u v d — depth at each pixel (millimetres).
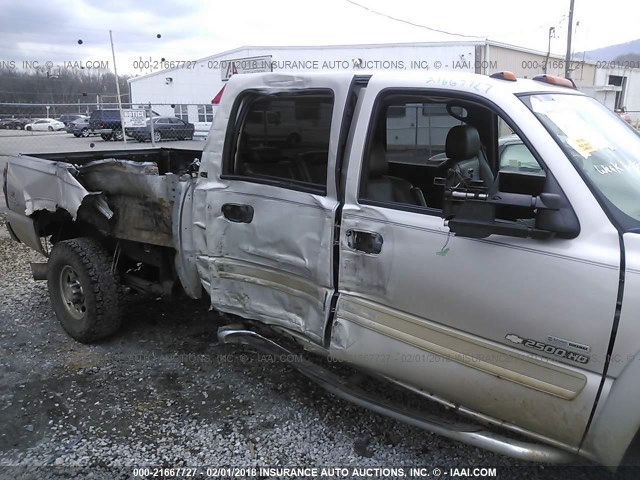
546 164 2111
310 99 2828
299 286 2840
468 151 2791
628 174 2295
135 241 3680
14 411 3146
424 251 2312
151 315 4566
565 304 1979
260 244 2963
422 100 2594
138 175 3473
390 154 3477
